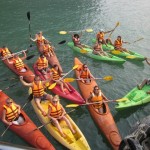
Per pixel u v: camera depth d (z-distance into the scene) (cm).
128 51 1391
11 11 2003
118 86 1127
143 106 974
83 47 1434
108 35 1680
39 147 744
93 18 1953
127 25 1842
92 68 1276
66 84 1028
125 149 589
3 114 802
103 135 830
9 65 1189
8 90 1065
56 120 797
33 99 941
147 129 605
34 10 2052
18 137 802
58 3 2239
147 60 1309
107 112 873
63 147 775
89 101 918
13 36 1609
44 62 1142
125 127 882
